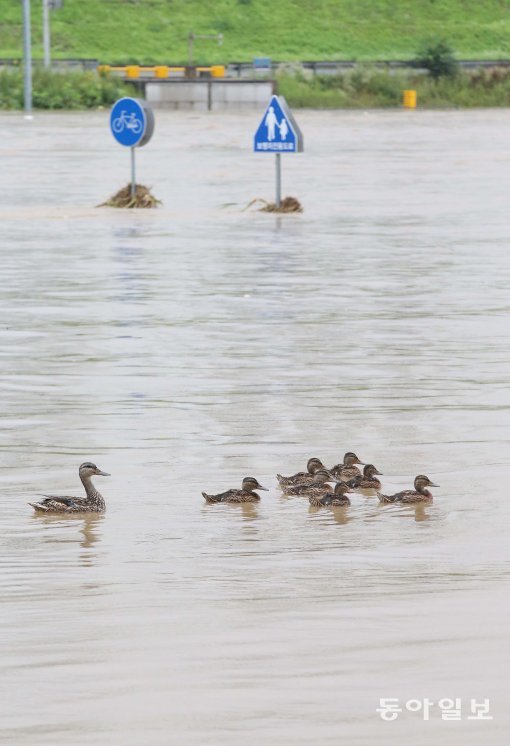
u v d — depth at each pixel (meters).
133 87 94.00
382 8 133.62
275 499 13.04
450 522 12.23
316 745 7.61
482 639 9.16
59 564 11.04
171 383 17.73
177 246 30.84
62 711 8.08
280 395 17.08
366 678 8.51
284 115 36.75
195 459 14.30
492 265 28.16
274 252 29.98
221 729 7.81
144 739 7.71
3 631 9.44
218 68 103.12
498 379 17.98
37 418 15.98
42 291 24.80
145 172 48.44
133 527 12.12
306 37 127.88
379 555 11.25
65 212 37.31
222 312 22.86
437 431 15.37
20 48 121.06
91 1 129.75
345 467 13.62
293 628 9.43
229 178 46.53
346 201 40.47
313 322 22.02
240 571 10.82
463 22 133.38
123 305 23.44
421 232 33.53
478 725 7.84
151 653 8.99
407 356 19.42
